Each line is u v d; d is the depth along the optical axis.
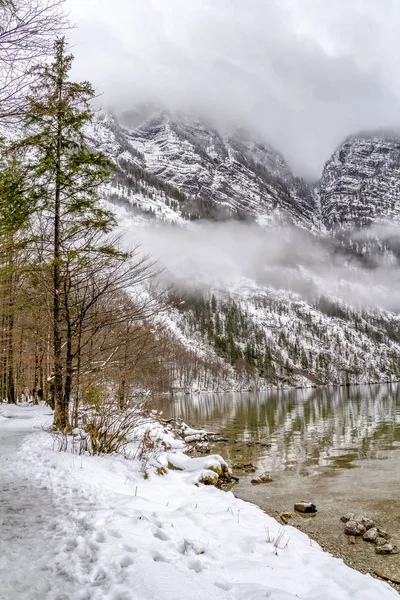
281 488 11.82
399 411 38.53
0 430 14.95
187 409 49.91
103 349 12.34
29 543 4.64
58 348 13.10
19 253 13.07
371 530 7.93
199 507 7.73
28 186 11.35
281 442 21.23
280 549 5.75
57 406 13.23
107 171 12.95
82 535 4.91
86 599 3.43
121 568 4.02
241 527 6.59
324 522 8.78
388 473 13.53
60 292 12.97
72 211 12.77
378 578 6.11
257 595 3.74
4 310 17.25
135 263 12.88
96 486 7.48
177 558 4.54
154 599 3.30
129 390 12.73
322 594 4.38
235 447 19.64
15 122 5.76
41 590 3.58
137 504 6.73
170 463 12.61
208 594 3.59
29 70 5.33
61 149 12.42
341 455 17.28
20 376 34.38
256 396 83.56
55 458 9.24
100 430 11.44
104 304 13.45
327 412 40.03
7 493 6.83
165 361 17.53
